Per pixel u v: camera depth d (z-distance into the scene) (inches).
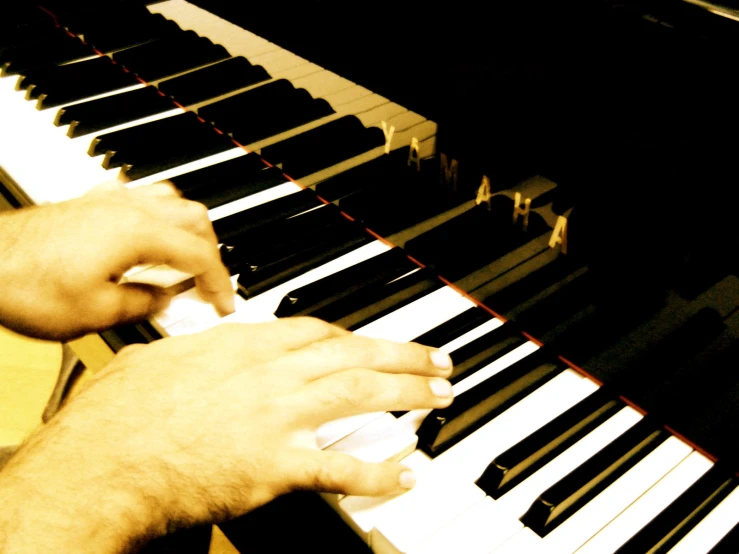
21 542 19.6
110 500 20.2
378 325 29.0
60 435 21.4
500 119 25.6
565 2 21.8
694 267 21.2
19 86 46.4
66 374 57.9
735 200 19.4
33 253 26.9
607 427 25.1
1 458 40.3
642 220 22.3
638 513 22.4
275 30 34.8
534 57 23.4
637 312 23.8
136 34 46.3
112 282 27.5
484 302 29.3
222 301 29.2
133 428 21.0
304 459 20.6
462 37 25.6
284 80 35.8
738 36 18.3
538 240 26.1
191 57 42.1
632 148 21.7
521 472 23.2
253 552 26.3
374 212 32.0
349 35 30.6
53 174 38.2
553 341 27.0
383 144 31.3
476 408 24.5
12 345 66.8
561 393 26.2
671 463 24.0
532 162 25.1
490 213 27.6
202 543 34.4
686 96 19.8
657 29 19.9
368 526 21.2
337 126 33.2
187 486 20.4
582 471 22.8
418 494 22.3
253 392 21.4
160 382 21.9
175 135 39.2
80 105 42.1
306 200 35.1
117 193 29.9
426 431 23.7
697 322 21.9
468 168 27.7
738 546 21.7
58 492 20.3
